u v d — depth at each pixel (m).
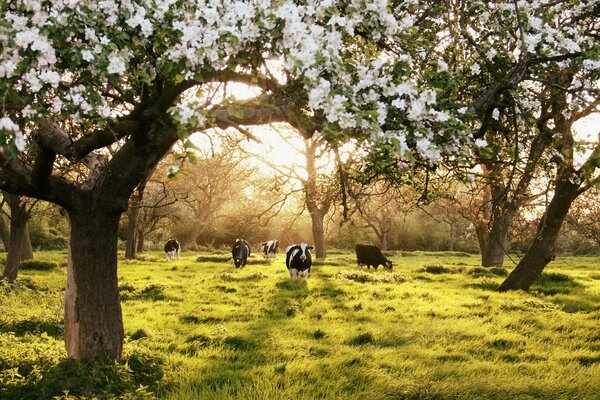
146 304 14.45
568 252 54.94
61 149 5.99
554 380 7.83
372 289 17.25
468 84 7.31
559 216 16.77
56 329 10.37
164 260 33.78
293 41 4.25
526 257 17.20
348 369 8.36
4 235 27.14
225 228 57.62
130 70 5.20
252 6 4.21
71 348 7.38
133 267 27.19
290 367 8.44
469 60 6.97
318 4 4.80
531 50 6.35
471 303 14.46
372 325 11.70
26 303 14.00
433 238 63.59
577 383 7.71
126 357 7.78
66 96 4.36
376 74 4.79
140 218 44.62
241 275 20.95
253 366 8.55
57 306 12.93
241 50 4.54
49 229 52.50
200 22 4.36
